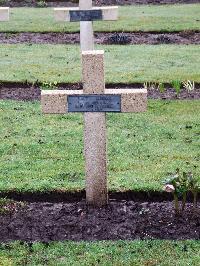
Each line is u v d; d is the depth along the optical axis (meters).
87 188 4.43
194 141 5.62
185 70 7.97
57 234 4.17
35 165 5.11
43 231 4.20
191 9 13.01
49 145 5.51
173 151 5.39
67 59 8.65
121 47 9.51
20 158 5.25
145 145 5.52
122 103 4.21
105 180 4.40
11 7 14.01
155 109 6.48
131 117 6.23
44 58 8.70
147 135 5.77
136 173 4.96
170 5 14.03
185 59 8.68
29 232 4.19
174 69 8.04
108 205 4.47
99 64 4.16
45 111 4.25
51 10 13.27
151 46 9.60
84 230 4.21
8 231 4.20
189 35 10.34
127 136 5.73
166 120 6.17
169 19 11.66
